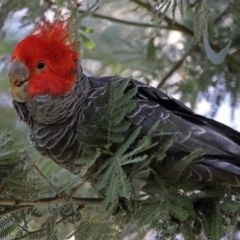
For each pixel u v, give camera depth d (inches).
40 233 390.3
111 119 363.3
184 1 402.6
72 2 437.1
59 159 418.9
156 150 375.6
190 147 389.7
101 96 375.2
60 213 391.5
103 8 585.0
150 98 414.0
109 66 591.2
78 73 414.9
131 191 356.2
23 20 512.4
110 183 349.1
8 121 600.7
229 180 386.6
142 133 387.5
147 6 538.9
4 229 381.1
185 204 376.2
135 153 357.7
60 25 425.7
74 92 409.1
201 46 535.5
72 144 408.2
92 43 492.4
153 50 545.0
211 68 535.2
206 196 385.1
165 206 372.2
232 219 399.5
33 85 412.5
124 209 384.8
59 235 513.3
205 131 396.2
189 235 390.0
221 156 391.5
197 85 537.6
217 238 379.6
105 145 363.3
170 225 391.9
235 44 524.4
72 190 538.0
